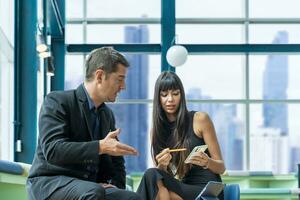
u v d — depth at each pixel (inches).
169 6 360.5
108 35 386.3
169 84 136.0
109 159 111.4
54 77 337.7
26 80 215.5
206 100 378.0
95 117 107.9
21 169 137.3
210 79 378.3
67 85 368.2
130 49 366.6
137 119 378.9
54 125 101.3
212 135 137.0
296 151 380.5
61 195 96.9
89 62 106.7
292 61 382.6
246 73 379.2
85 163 98.8
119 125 378.6
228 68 379.9
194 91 377.7
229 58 379.9
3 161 127.4
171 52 301.1
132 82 377.7
